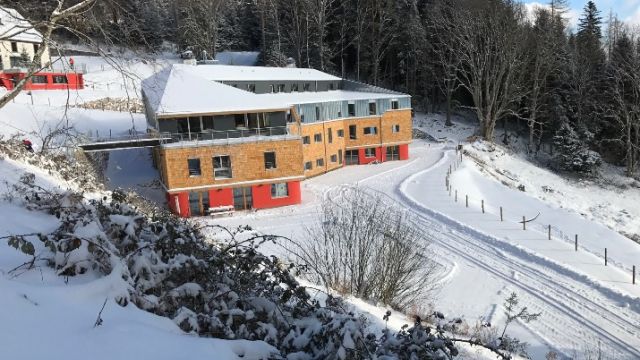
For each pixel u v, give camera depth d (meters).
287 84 45.84
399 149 50.84
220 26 81.56
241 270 7.17
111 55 10.20
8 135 31.12
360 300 13.87
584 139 57.19
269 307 6.16
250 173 33.44
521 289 19.58
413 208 31.20
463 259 22.78
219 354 4.42
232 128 33.34
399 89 72.81
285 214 31.73
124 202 9.00
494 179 44.91
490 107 58.47
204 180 32.53
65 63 12.81
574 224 29.48
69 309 4.50
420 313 15.15
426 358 5.22
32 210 8.35
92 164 30.17
